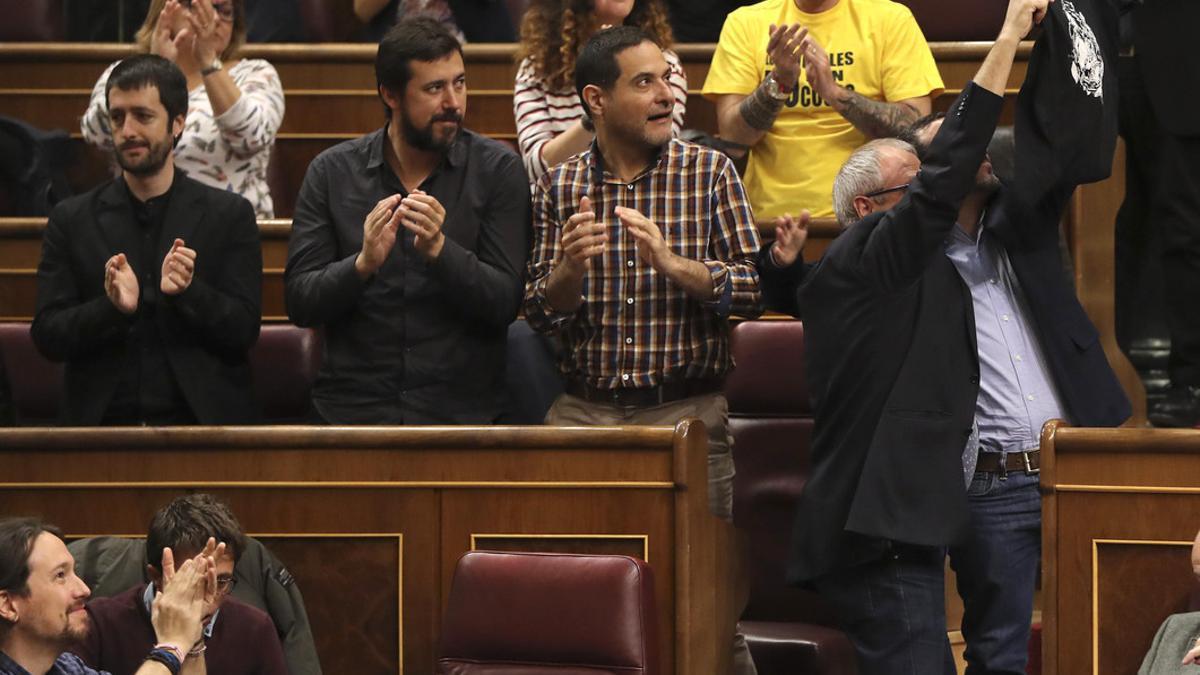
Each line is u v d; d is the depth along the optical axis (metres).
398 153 12.15
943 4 16.78
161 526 10.17
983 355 10.78
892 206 10.76
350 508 11.41
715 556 11.47
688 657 10.85
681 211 11.76
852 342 10.56
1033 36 16.39
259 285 12.56
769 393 13.39
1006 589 10.73
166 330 12.24
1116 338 15.49
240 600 10.70
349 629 11.41
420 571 11.34
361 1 17.91
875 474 10.33
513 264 11.91
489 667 10.52
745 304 11.49
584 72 11.73
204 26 14.30
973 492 10.76
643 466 11.02
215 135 14.69
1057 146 10.52
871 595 10.58
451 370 11.90
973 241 10.91
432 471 11.32
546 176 12.06
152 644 10.27
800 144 14.40
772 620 13.37
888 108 13.90
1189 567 10.32
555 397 13.30
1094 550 10.43
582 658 10.38
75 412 12.29
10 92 18.03
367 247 11.47
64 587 9.50
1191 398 14.02
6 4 18.95
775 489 13.38
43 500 11.68
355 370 11.96
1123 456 10.37
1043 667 10.60
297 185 17.59
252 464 11.49
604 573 10.45
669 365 11.66
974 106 9.84
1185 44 13.53
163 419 12.27
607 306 11.72
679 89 14.07
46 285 12.49
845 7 14.60
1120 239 15.29
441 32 11.93
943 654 10.59
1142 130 14.34
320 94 17.53
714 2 17.77
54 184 17.14
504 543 11.23
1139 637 10.38
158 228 12.46
